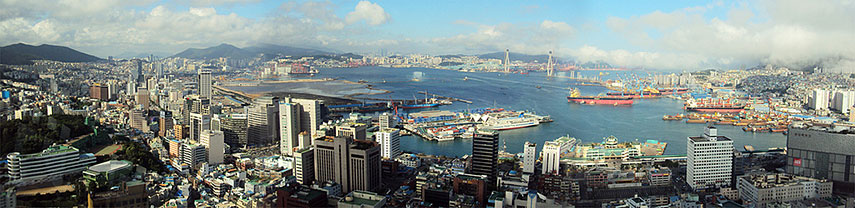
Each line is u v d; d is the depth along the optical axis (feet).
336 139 513.04
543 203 459.32
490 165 536.42
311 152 534.37
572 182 517.55
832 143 514.68
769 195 479.41
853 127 590.96
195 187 542.16
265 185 516.32
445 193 460.14
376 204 427.74
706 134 546.26
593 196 495.41
